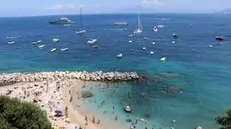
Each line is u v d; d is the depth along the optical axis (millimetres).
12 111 26250
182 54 110250
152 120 50188
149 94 63656
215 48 125688
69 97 60844
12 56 110875
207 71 84000
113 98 60938
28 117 27656
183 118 51031
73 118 50406
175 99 60531
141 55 108625
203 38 162875
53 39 154375
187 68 87438
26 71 85875
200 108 55656
